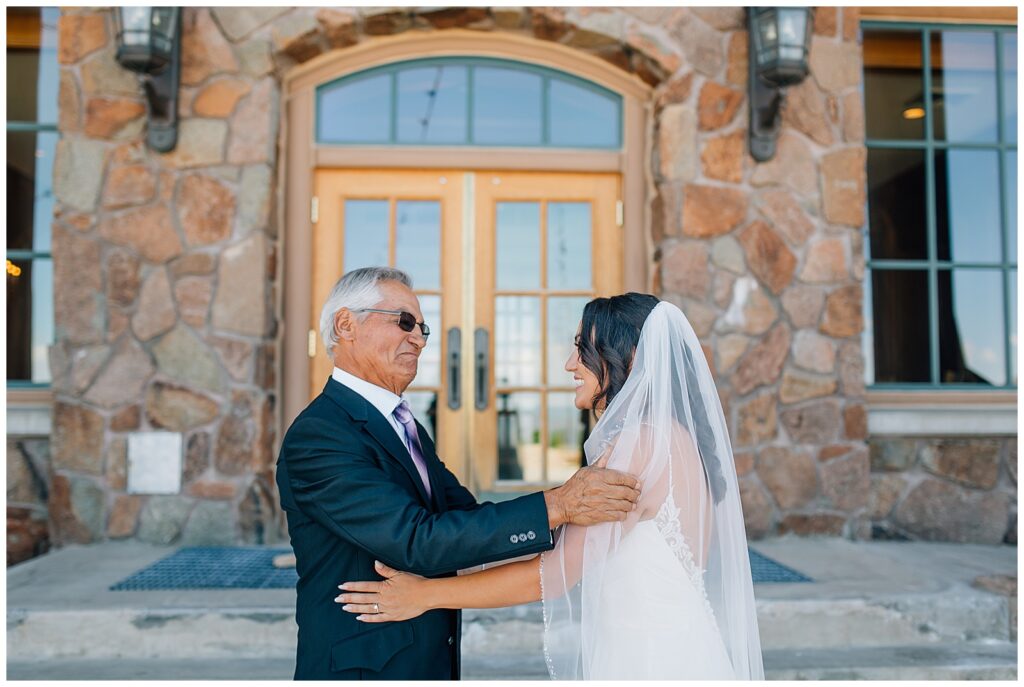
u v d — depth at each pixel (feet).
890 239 15.85
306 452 5.20
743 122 14.26
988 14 15.92
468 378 14.64
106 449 13.08
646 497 5.31
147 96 13.15
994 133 16.08
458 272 14.73
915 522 14.55
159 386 13.20
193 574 11.33
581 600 5.30
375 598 5.09
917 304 15.78
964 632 10.29
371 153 14.60
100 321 13.20
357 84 14.82
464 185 14.84
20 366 14.79
